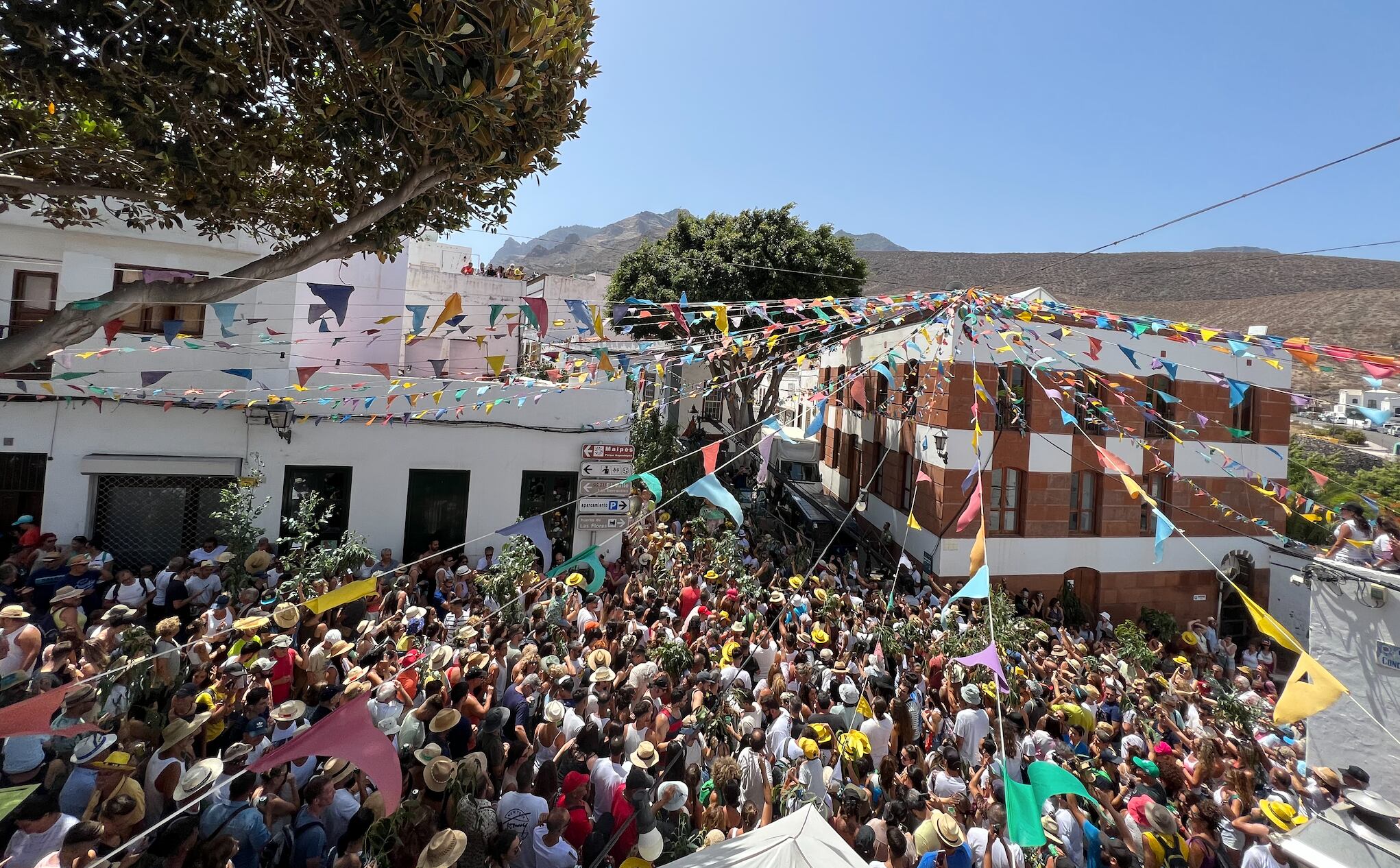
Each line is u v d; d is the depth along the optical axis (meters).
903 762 5.95
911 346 13.06
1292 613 15.22
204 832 3.94
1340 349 4.84
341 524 11.48
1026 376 14.81
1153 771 6.08
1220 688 10.22
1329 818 4.12
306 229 6.39
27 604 7.79
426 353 15.10
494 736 5.35
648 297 18.73
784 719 6.10
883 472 17.64
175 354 10.30
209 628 6.96
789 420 25.58
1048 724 6.93
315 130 5.37
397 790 3.16
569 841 4.77
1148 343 15.03
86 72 4.07
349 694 5.37
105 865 3.51
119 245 10.07
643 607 9.26
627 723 5.97
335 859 4.49
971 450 14.30
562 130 5.70
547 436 12.51
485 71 4.23
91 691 4.32
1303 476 15.98
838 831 4.89
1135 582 15.51
